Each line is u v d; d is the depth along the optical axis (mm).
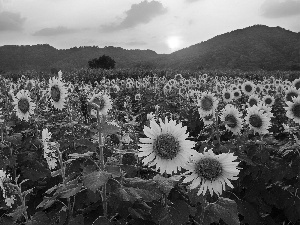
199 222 3010
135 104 14234
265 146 5246
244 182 5031
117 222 2898
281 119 9406
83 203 3467
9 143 5324
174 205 2893
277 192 5008
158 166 2820
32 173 4836
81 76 38969
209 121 6691
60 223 3037
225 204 3064
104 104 6879
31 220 3070
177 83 18484
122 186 2789
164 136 2840
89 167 2799
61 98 4746
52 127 6312
